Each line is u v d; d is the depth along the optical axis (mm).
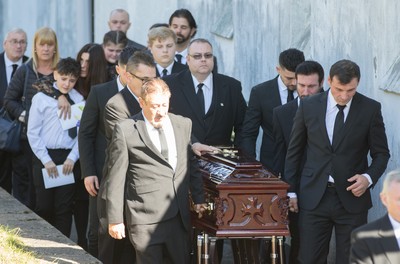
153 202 8938
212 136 10688
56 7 20469
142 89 8953
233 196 9094
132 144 8930
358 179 9391
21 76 12750
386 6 10508
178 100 10633
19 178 13250
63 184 11555
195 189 9211
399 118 10305
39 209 11664
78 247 9891
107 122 9758
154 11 18031
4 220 10906
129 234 9016
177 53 13359
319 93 9648
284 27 13125
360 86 11180
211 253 9328
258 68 14023
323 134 9484
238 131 10969
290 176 9781
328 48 11883
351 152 9492
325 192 9547
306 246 9617
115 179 8914
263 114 10828
